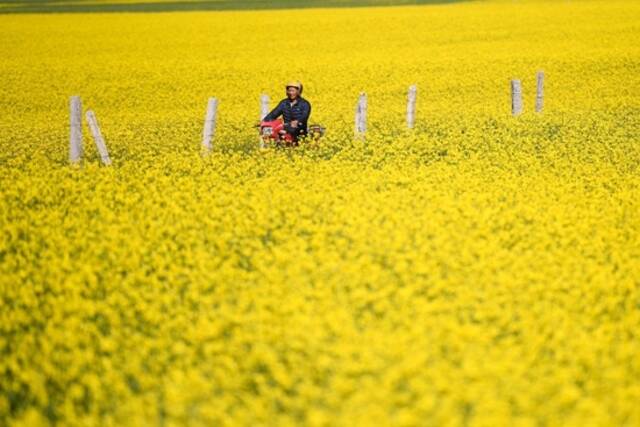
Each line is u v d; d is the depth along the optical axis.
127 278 16.56
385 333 13.64
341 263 16.98
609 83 55.97
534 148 33.97
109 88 58.06
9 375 13.31
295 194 23.92
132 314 14.97
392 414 11.36
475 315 14.38
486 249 18.08
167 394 11.89
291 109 32.19
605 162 31.17
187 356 13.47
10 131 41.72
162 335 14.11
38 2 129.75
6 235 20.03
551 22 87.62
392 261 17.47
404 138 34.91
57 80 61.38
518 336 14.02
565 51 69.19
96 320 15.27
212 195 24.25
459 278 16.50
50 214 21.62
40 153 33.81
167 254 17.95
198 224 20.89
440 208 22.00
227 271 16.83
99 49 78.00
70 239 19.62
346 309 14.73
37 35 88.94
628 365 13.22
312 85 57.75
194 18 102.00
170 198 23.89
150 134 39.31
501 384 12.00
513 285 15.95
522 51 70.12
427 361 12.65
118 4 124.19
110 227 20.23
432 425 10.94
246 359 13.18
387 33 84.69
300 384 12.20
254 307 15.44
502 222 20.47
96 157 33.59
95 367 13.13
